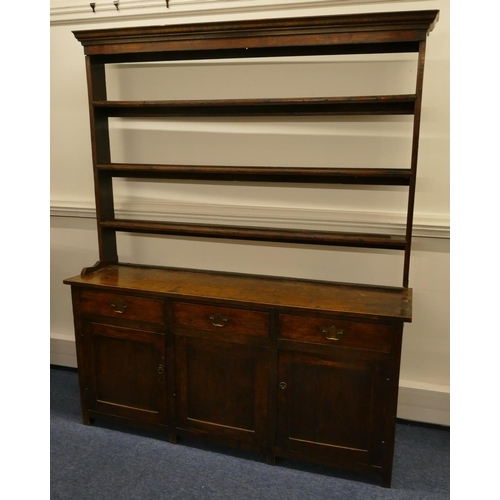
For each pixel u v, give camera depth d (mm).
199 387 2148
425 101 2158
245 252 2564
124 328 2213
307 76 2279
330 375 1945
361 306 1928
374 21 1854
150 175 2572
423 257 2307
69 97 2701
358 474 2057
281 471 2070
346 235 2258
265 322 1978
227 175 2482
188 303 2072
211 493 1930
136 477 2023
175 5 2396
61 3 2572
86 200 2820
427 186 2236
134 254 2748
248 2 2293
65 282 2252
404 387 2434
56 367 3072
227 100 2127
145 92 2527
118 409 2322
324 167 2344
